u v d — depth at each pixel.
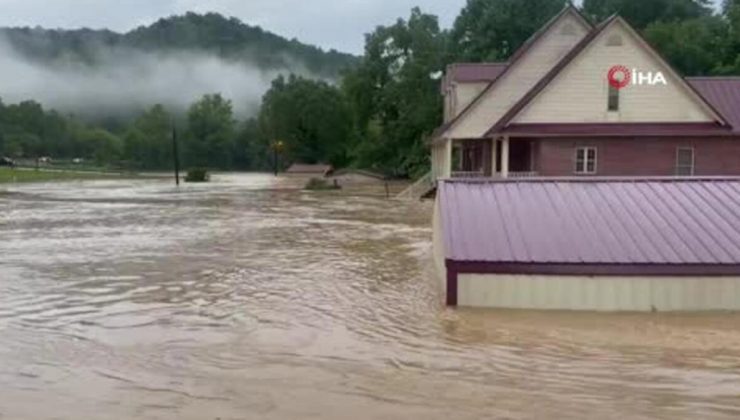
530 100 30.00
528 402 6.86
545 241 11.34
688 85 29.52
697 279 10.60
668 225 11.83
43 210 32.12
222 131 150.75
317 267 15.09
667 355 8.50
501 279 10.84
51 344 8.97
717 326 9.84
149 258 16.44
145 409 6.66
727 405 6.78
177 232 22.12
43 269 14.91
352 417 6.46
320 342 9.09
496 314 10.50
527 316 10.39
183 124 167.12
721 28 67.00
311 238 20.39
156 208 33.34
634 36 29.50
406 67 72.25
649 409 6.67
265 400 6.90
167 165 146.00
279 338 9.27
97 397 6.99
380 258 16.38
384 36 77.44
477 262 10.82
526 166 34.06
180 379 7.54
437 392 7.15
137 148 149.00
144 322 10.16
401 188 55.41
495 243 11.30
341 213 29.89
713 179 13.79
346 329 9.74
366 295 12.05
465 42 70.75
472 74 37.31
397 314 10.62
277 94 106.69
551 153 30.31
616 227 11.80
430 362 8.21
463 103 37.12
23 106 172.75
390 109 76.06
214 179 84.94
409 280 13.48
